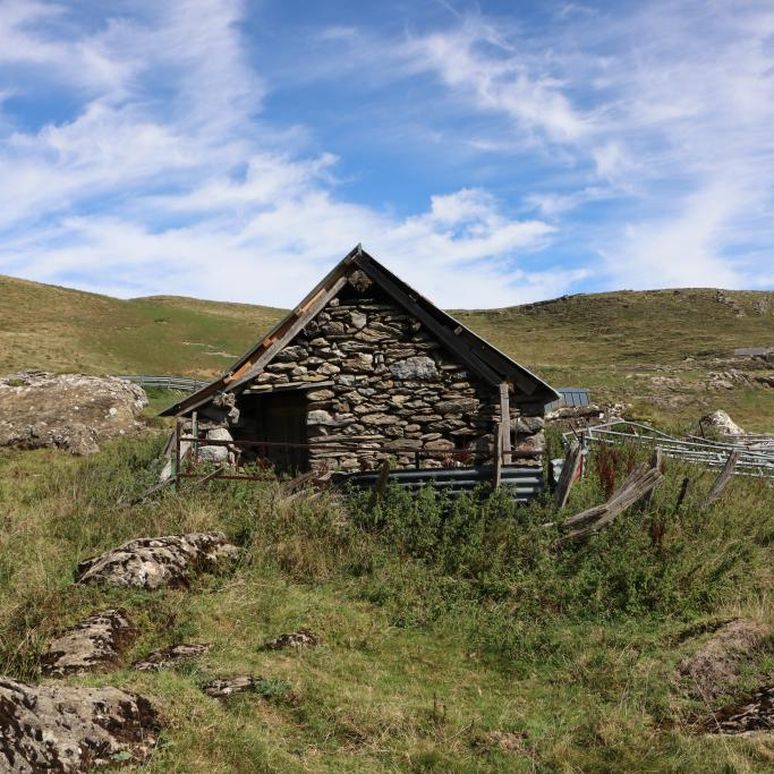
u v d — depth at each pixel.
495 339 113.50
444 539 10.39
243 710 6.09
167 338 77.25
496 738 6.21
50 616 7.50
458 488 11.55
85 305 92.38
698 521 11.34
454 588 9.41
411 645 8.13
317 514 10.95
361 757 5.68
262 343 14.95
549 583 9.34
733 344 95.56
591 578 9.37
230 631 7.96
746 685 6.90
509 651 8.03
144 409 27.34
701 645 7.63
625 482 10.67
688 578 9.37
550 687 7.28
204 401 14.86
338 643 8.05
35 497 14.05
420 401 14.93
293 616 8.47
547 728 6.35
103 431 22.38
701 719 6.45
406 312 15.07
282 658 7.40
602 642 8.12
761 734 5.93
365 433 14.92
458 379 14.91
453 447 14.84
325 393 14.98
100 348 68.25
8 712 4.54
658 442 19.45
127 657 7.11
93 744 4.85
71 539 10.66
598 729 6.27
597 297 135.88
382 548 10.40
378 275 15.05
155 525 10.74
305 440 15.52
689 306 126.81
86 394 23.42
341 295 15.21
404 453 14.87
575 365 78.62
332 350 15.06
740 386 56.38
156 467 14.72
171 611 7.99
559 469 13.38
